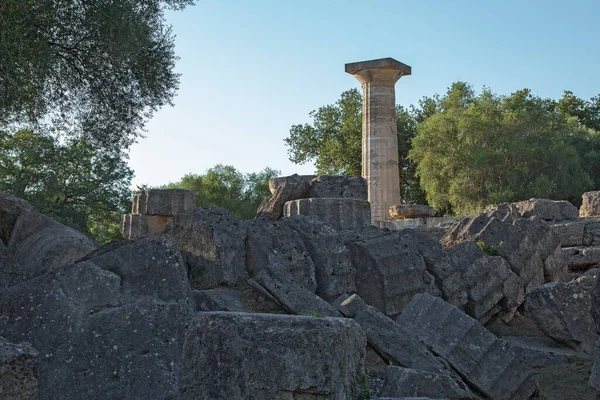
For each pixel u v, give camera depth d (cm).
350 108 4816
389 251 980
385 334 773
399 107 5062
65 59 1360
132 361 604
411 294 978
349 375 482
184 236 875
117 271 658
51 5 1188
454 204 3775
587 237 1627
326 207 1316
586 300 960
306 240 925
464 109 4119
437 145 4034
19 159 3375
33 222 984
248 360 467
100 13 1256
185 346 489
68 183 3759
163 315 628
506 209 1919
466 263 1101
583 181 3709
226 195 5222
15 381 315
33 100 1335
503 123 3844
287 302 805
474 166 3675
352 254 973
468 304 1081
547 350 937
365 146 2947
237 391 466
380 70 2920
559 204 1859
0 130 1452
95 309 623
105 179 3784
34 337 607
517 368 780
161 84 1476
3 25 1075
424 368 741
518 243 1209
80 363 602
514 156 3716
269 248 870
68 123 1434
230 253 852
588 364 885
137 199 1892
